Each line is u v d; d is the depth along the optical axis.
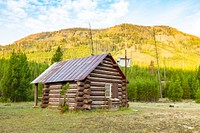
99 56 25.78
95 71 24.30
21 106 30.30
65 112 21.42
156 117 18.64
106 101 24.73
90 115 19.64
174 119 17.45
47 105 25.78
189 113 22.38
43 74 28.17
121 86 27.48
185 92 63.88
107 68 25.83
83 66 24.88
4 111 22.70
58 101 24.62
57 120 16.30
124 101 27.45
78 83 22.36
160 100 57.81
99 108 23.69
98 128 13.02
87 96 22.44
